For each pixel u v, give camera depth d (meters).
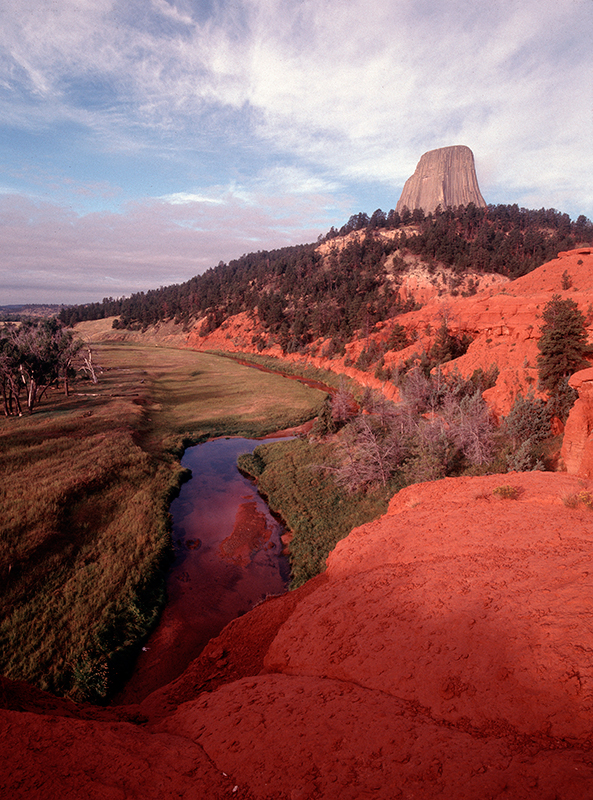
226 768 5.26
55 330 68.19
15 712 6.03
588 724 4.48
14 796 4.66
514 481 14.53
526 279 62.84
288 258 163.62
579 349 26.62
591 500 10.95
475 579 8.27
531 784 3.78
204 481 30.66
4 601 15.66
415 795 4.02
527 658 5.66
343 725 5.57
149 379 71.38
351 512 23.11
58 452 31.08
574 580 7.18
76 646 14.16
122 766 5.23
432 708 5.59
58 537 19.91
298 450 33.16
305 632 9.06
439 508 13.33
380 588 9.26
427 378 44.94
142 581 18.08
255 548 21.48
